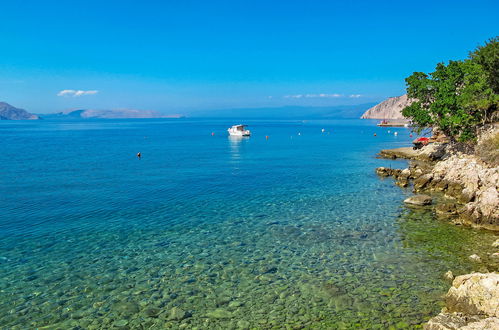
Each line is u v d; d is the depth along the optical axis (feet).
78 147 353.31
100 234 93.04
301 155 271.69
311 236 89.71
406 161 224.94
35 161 240.73
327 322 53.52
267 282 66.39
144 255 79.51
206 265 74.08
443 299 58.49
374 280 65.82
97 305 59.57
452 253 76.69
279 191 141.59
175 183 160.66
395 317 54.03
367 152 285.84
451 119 176.24
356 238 87.51
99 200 128.88
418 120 189.78
